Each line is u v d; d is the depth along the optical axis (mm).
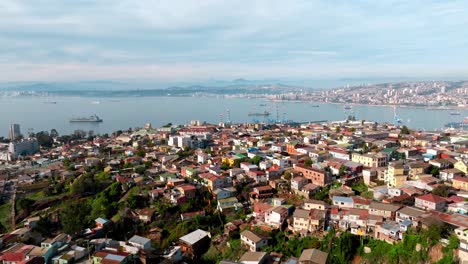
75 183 171375
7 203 169125
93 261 100688
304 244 104062
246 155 195125
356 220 106812
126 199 146500
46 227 131000
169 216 133375
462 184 126375
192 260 109812
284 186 144875
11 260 99562
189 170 168125
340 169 150000
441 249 89250
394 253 93562
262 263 97188
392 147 191625
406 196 116562
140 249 106938
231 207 133375
